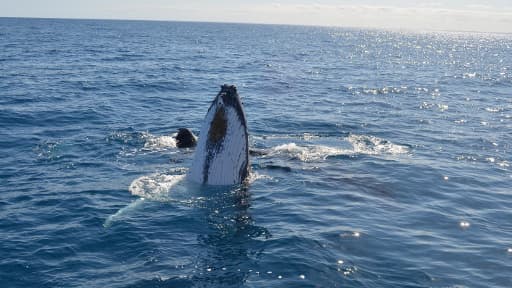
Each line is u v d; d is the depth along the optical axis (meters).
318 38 160.88
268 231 10.45
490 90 38.16
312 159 16.02
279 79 40.59
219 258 9.18
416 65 63.06
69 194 12.58
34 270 8.75
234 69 47.94
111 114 23.22
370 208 11.94
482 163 16.48
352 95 32.72
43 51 59.34
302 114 24.78
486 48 131.25
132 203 11.96
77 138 18.34
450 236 10.41
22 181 13.56
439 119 24.66
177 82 35.84
